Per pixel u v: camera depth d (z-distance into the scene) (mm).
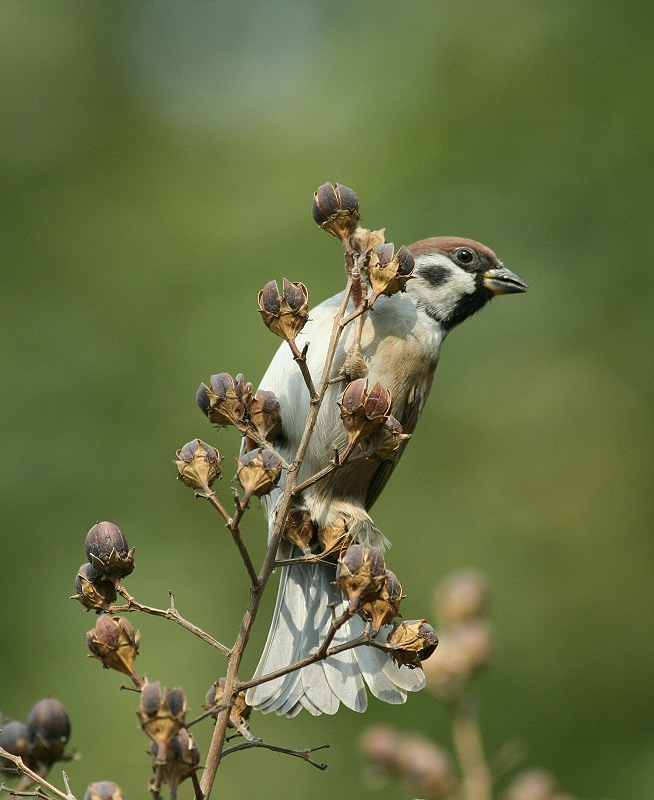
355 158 13078
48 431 12398
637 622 12516
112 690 10516
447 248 7438
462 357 13992
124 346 12781
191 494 12195
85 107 15016
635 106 13055
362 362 4809
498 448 13398
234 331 12117
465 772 6402
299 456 4219
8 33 15172
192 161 14109
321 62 14445
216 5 15648
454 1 13961
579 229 13227
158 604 11398
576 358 13477
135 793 9891
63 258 13547
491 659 6605
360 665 5645
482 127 13266
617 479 13102
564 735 11828
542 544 12930
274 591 11602
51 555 11812
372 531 6148
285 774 10922
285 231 12609
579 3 13648
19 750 4453
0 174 14305
